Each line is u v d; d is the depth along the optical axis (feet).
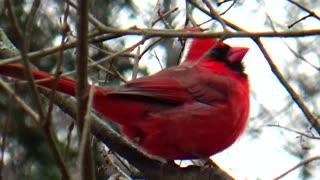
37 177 56.18
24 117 56.29
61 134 55.11
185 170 33.73
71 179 25.45
